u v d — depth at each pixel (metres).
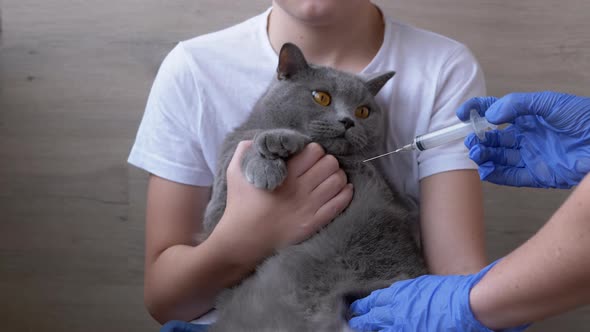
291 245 1.17
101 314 1.84
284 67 1.26
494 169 1.10
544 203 1.82
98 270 1.83
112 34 1.74
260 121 1.28
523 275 0.80
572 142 1.00
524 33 1.75
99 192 1.79
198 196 1.43
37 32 1.73
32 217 1.80
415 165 1.39
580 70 1.76
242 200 1.18
